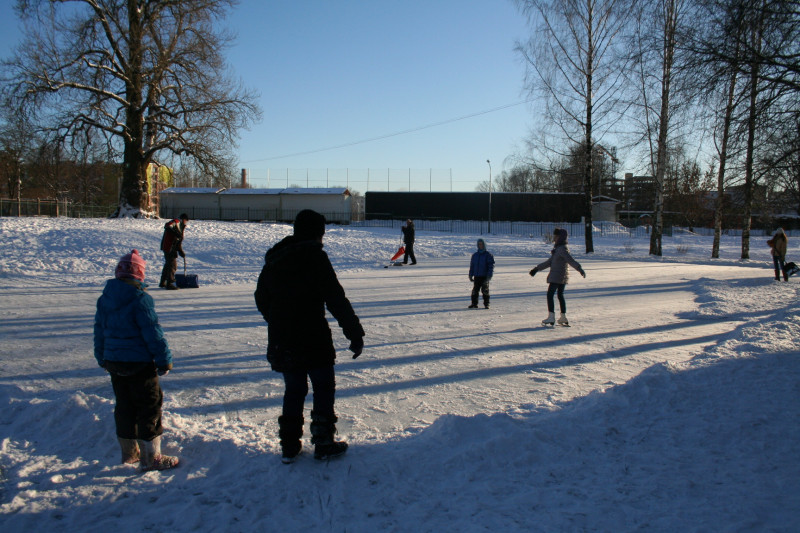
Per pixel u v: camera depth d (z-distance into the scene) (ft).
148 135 108.68
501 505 9.92
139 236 75.72
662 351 24.39
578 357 23.20
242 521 9.47
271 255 12.02
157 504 10.12
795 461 11.57
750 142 27.91
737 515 9.41
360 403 16.81
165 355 11.67
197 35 102.94
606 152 97.86
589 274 63.00
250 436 13.52
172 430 13.58
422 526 9.27
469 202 185.47
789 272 53.36
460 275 60.18
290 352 11.48
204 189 183.21
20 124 93.40
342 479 10.87
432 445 12.25
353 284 51.34
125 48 101.40
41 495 10.48
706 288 47.57
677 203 196.95
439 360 22.59
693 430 13.25
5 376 19.27
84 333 27.20
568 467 11.49
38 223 81.10
